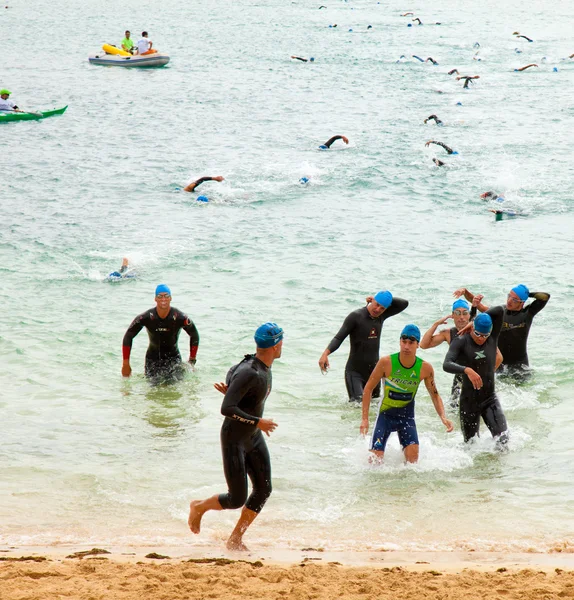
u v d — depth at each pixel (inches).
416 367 351.3
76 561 240.8
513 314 460.4
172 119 1374.3
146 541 283.1
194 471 350.6
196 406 429.4
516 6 3779.5
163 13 3324.3
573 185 969.5
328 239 771.4
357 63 2015.3
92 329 546.6
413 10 3531.0
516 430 394.0
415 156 1120.8
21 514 308.2
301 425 406.3
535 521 302.4
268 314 578.9
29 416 412.2
